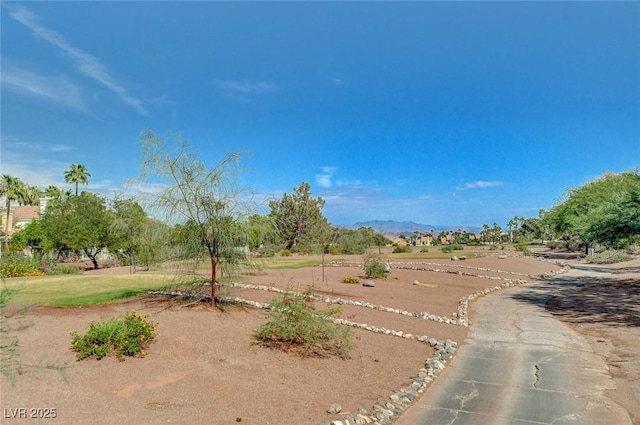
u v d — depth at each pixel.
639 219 21.53
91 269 33.34
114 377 6.98
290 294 10.37
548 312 16.61
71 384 6.57
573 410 6.89
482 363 9.55
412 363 9.19
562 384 8.14
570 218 36.25
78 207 33.00
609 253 43.19
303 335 9.27
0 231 45.97
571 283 26.92
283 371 8.02
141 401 6.23
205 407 6.22
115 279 17.41
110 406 5.97
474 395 7.54
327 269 29.12
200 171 11.17
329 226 35.97
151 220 11.61
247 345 9.15
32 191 60.88
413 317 14.05
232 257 11.81
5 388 6.27
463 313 15.49
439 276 27.05
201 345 8.86
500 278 28.27
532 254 53.50
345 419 6.18
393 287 20.66
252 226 11.59
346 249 47.38
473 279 26.81
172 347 8.57
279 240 13.02
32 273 21.36
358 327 11.80
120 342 7.89
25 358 7.35
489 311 16.77
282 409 6.38
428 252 56.31
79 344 7.74
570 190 50.09
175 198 11.02
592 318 15.16
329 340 9.86
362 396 7.17
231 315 11.25
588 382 8.27
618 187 35.06
